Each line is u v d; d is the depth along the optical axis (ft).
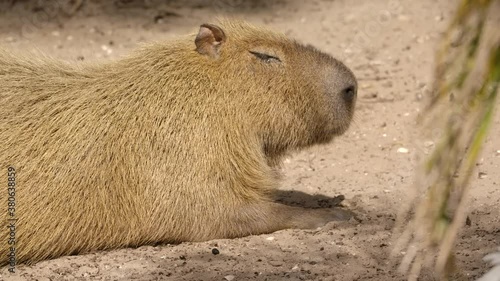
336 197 70.38
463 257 55.57
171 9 126.00
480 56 37.58
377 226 63.36
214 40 64.08
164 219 60.75
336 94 65.72
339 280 53.78
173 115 61.72
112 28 118.62
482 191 68.03
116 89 62.54
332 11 124.36
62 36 115.75
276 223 63.46
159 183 60.44
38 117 60.85
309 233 62.64
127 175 60.34
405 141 82.53
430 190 39.24
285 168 78.64
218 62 63.98
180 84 62.90
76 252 60.75
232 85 63.57
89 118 61.05
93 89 62.59
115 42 113.50
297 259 57.88
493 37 34.86
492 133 80.38
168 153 60.95
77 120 60.95
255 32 65.98
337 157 80.38
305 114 65.51
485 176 71.36
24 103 61.46
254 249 60.03
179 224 61.16
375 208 67.26
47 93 62.13
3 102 61.41
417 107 90.53
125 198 60.29
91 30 117.80
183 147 61.16
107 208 59.98
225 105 63.00
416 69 101.60
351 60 106.01
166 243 62.18
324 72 65.62
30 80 62.95
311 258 57.88
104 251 60.95
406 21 117.60
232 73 63.77
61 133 60.39
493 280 46.98
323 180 75.36
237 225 62.49
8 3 126.11
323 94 65.46
